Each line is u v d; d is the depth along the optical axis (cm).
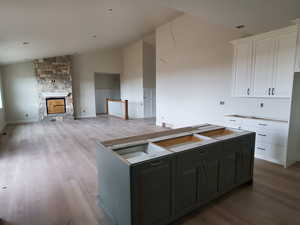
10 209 192
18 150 388
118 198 157
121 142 199
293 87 291
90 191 228
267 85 328
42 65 771
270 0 216
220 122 441
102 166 186
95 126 670
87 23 451
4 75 713
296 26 281
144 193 145
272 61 318
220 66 430
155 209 154
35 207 196
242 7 238
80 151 381
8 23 343
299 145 326
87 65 891
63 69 812
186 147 177
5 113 718
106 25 501
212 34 442
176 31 548
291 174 274
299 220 176
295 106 301
